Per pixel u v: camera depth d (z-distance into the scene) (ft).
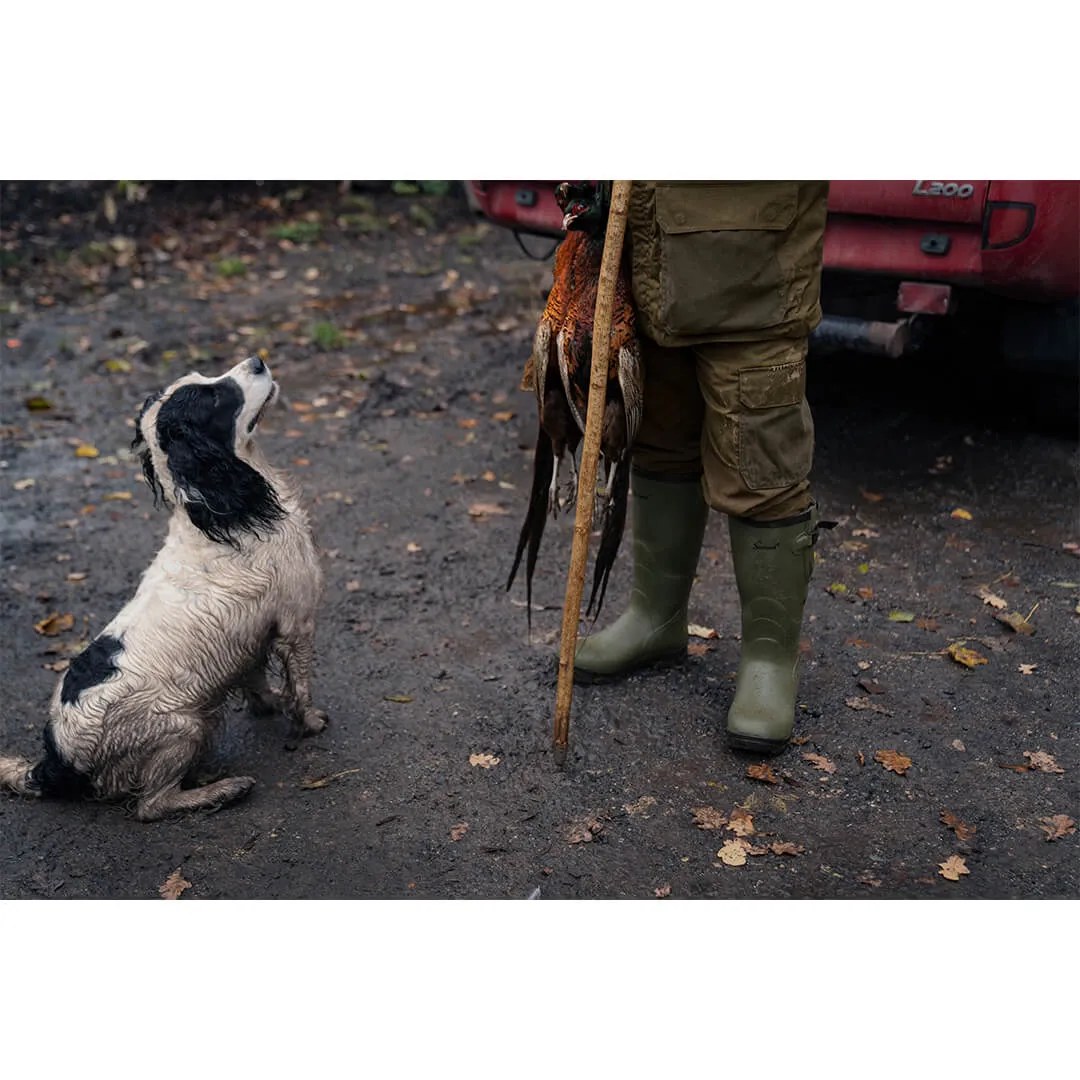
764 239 9.01
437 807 10.19
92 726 9.84
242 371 9.98
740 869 9.29
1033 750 10.55
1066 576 13.50
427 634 12.97
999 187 12.98
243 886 9.36
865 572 13.82
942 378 18.88
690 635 12.66
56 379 21.67
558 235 17.19
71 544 15.53
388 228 30.09
